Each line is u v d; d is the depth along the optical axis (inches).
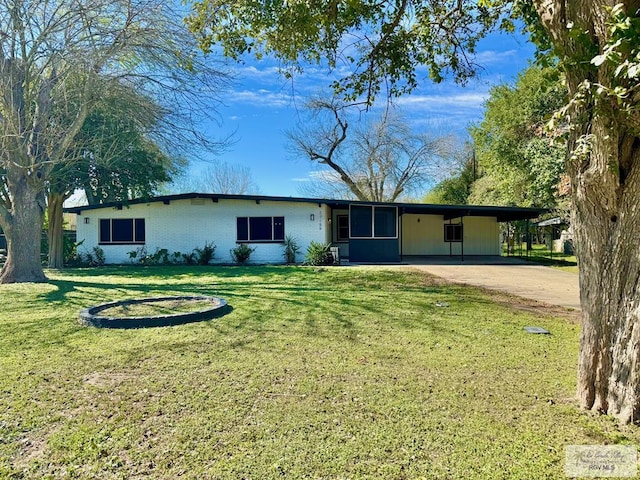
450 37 219.8
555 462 84.8
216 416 106.2
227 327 203.0
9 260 398.3
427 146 1094.4
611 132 89.4
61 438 95.3
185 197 611.5
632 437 94.3
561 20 96.0
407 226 774.5
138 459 86.7
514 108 810.8
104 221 636.7
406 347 169.0
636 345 99.2
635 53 77.9
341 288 347.9
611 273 102.9
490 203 976.3
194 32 201.8
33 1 361.7
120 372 139.7
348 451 89.3
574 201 109.3
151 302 265.7
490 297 297.1
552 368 143.4
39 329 200.4
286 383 129.1
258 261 622.5
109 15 380.5
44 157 401.7
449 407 111.5
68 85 426.0
